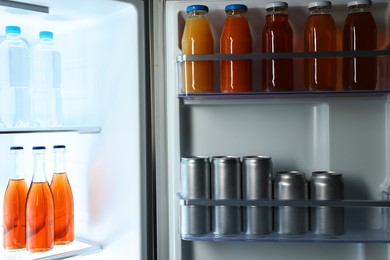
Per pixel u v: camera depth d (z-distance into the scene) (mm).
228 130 1243
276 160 1241
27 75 1341
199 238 1100
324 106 1216
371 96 1146
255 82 1229
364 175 1204
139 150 1215
